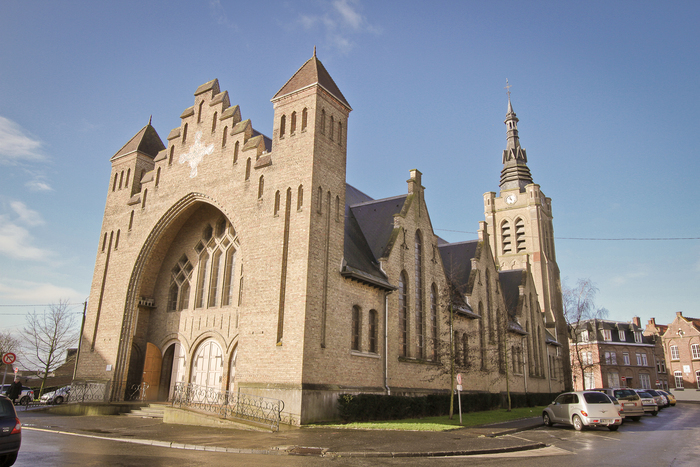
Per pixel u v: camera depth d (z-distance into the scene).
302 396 22.47
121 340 32.94
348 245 29.95
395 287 30.03
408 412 27.58
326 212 26.59
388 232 32.81
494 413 34.12
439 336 34.75
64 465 11.85
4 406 12.05
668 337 85.56
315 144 26.61
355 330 27.45
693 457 15.51
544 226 75.56
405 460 14.37
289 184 26.61
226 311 30.78
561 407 26.22
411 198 34.72
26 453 13.69
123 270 34.69
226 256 32.16
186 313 33.09
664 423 29.45
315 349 23.92
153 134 40.19
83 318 41.28
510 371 45.22
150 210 34.44
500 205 76.06
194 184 31.84
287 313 24.31
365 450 15.67
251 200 28.09
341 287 26.47
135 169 37.44
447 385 34.56
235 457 14.23
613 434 22.92
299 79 28.59
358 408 24.31
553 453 16.39
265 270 25.94
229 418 22.81
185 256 34.59
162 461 12.97
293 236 25.50
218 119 31.91
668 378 84.38
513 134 81.06
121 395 32.09
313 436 19.03
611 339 88.06
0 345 61.91
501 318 42.16
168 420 24.78
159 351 33.22
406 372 30.39
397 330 30.30
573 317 55.03
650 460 14.85
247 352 25.16
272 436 19.02
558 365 60.09
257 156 28.83
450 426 23.20
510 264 72.00
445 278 36.81
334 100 28.83
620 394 31.69
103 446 15.74
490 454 16.12
